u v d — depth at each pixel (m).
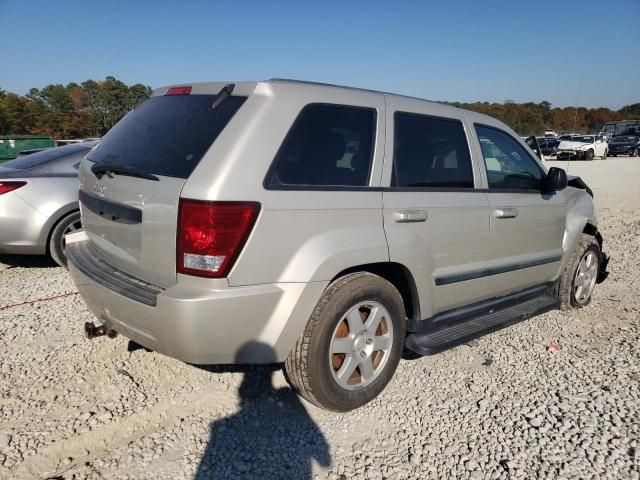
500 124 4.15
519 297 4.30
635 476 2.60
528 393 3.39
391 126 3.23
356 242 2.90
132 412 3.05
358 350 3.06
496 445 2.83
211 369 3.58
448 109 3.71
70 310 4.60
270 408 3.16
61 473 2.57
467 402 3.26
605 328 4.56
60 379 3.40
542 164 4.48
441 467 2.65
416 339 3.44
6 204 5.41
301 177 2.76
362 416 3.09
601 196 14.26
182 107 3.00
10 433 2.82
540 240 4.34
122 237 2.93
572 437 2.91
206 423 2.99
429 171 3.42
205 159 2.56
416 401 3.27
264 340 2.68
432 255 3.35
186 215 2.49
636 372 3.71
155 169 2.73
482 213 3.68
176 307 2.47
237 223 2.50
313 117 2.87
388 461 2.69
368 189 3.02
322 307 2.83
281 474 2.58
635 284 5.95
